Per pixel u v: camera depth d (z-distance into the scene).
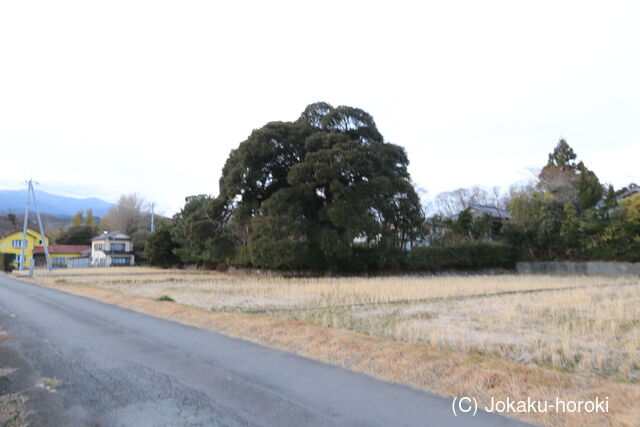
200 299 17.31
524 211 41.03
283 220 30.38
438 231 44.38
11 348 8.16
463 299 16.67
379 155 33.06
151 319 11.66
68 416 4.77
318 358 7.19
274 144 33.56
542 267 38.62
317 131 35.44
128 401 5.23
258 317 11.17
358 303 15.69
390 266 36.66
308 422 4.54
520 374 5.88
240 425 4.49
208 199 53.19
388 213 34.19
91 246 78.56
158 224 59.59
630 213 34.81
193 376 6.23
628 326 10.54
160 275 37.69
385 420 4.57
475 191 66.25
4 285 26.05
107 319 11.68
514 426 4.37
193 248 42.12
